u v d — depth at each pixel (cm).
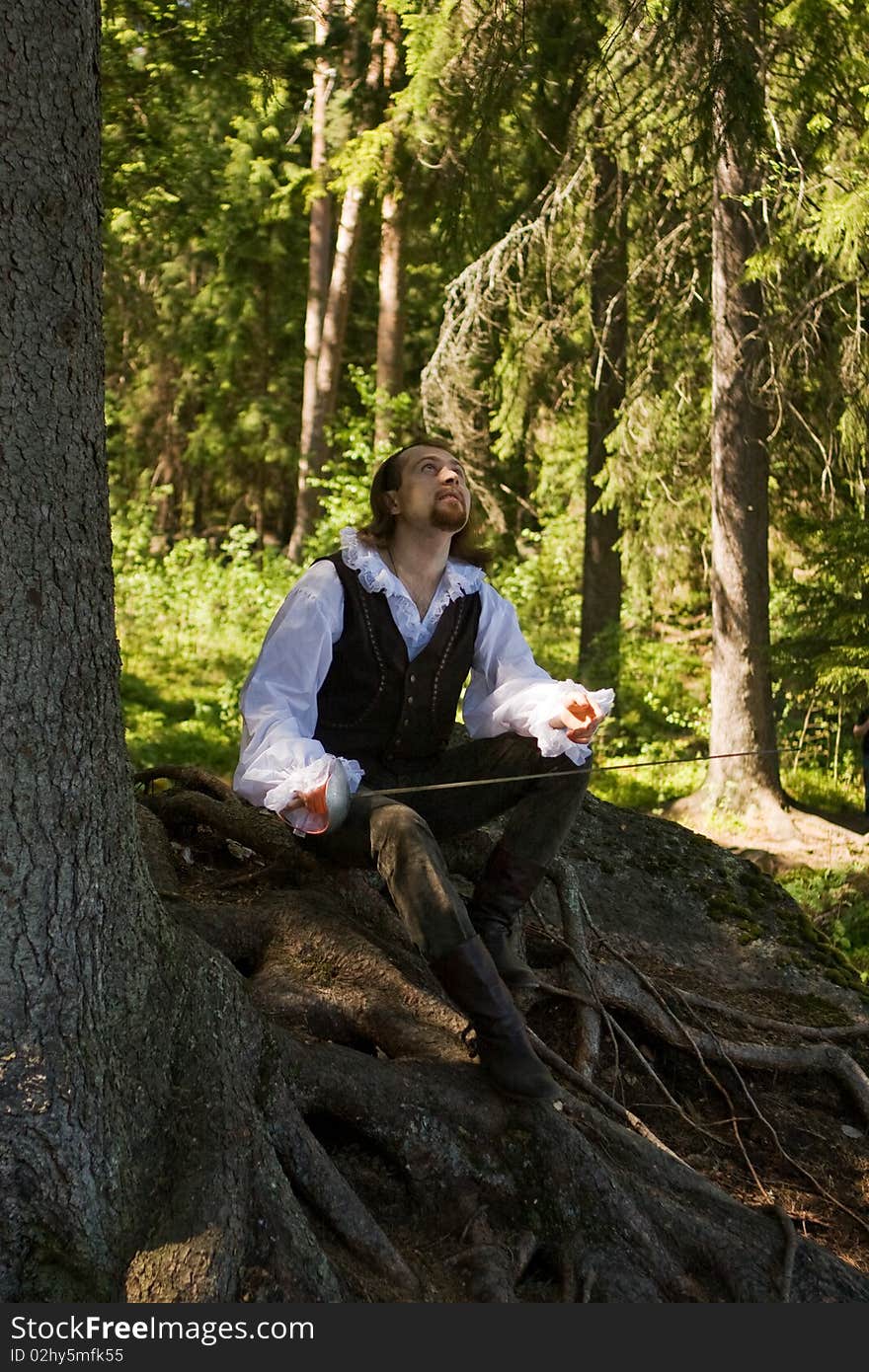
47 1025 231
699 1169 345
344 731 318
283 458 2648
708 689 1510
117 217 919
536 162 890
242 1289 232
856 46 875
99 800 240
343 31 788
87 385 234
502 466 1734
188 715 1419
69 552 232
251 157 1448
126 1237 232
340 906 353
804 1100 387
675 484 1359
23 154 222
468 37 677
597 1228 278
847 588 1053
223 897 360
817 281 1072
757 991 433
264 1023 274
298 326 2580
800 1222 333
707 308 1255
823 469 1230
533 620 1716
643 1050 385
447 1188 278
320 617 306
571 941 386
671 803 1191
